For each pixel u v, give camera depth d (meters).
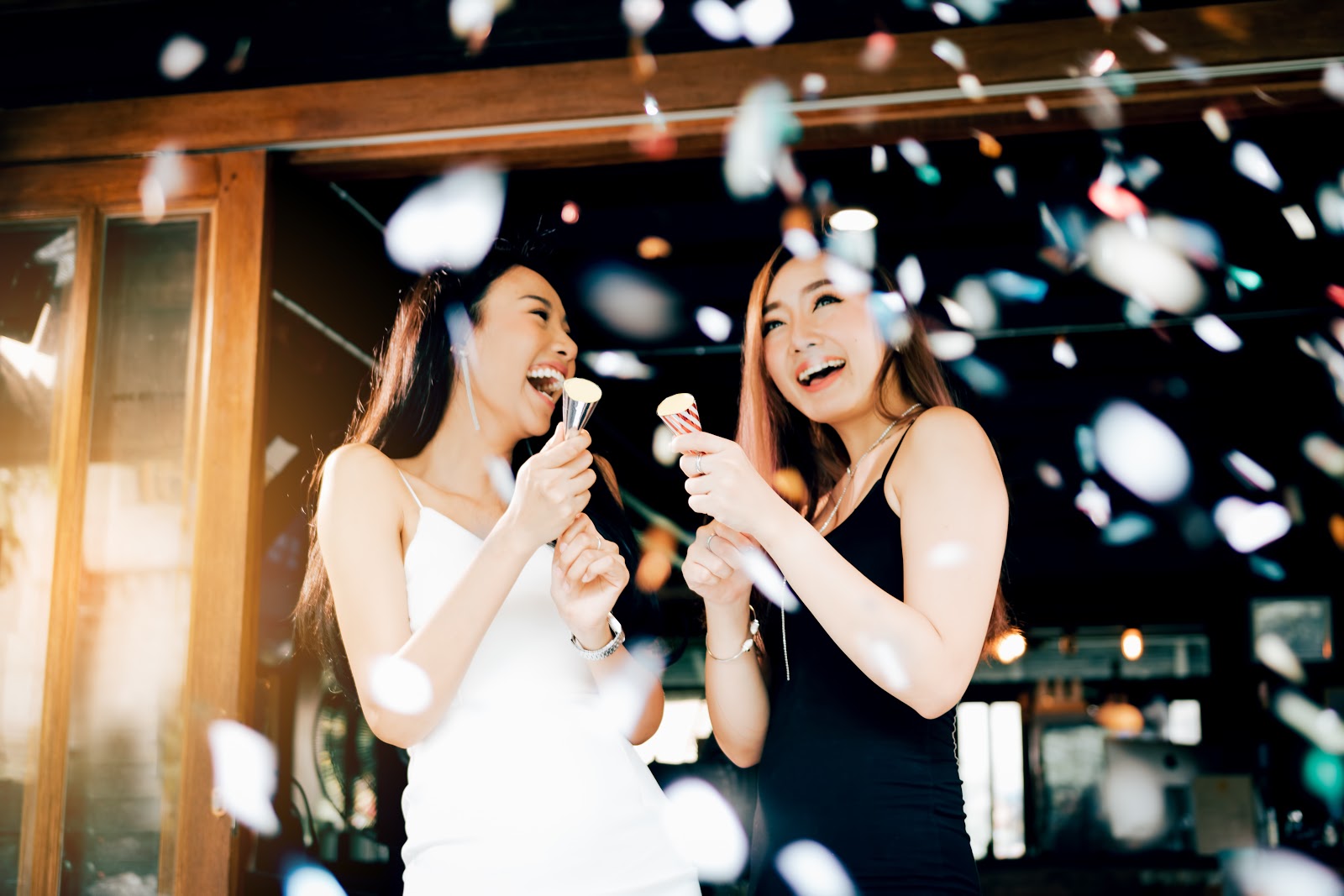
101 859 2.50
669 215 4.48
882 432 1.96
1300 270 4.86
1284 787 6.84
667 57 2.72
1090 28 2.60
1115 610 7.44
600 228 4.59
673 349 5.69
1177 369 6.11
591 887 1.69
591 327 5.44
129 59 2.94
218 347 2.70
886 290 2.04
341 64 2.87
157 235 2.82
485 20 2.81
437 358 2.05
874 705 1.68
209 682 2.52
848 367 1.96
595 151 2.78
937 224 4.59
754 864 1.73
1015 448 6.89
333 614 2.02
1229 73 2.55
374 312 4.16
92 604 2.63
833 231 2.06
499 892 1.66
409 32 2.86
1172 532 7.22
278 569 4.30
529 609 1.87
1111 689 7.45
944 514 1.65
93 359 2.76
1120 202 3.80
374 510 1.82
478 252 2.14
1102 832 7.11
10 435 2.74
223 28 2.93
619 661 1.87
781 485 2.11
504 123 2.73
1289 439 6.48
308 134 2.79
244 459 2.62
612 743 1.83
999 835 7.39
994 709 7.57
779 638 1.86
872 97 2.63
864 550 1.74
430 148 2.79
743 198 4.32
